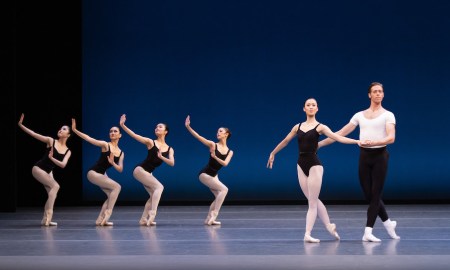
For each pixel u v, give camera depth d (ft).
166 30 56.95
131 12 57.11
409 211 49.21
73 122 41.78
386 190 56.29
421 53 55.57
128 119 57.16
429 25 55.52
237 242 32.63
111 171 57.82
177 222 43.04
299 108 56.39
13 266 26.12
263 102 56.65
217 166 42.06
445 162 55.67
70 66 56.24
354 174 56.59
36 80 56.08
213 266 25.89
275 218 45.27
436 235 34.65
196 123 57.00
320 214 32.89
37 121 56.24
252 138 56.80
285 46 56.39
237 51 56.70
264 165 56.95
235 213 49.32
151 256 28.12
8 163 51.78
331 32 56.08
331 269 25.12
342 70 56.03
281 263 26.37
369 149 31.78
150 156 41.88
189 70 56.90
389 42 55.77
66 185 56.80
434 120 55.67
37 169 41.50
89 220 44.88
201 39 56.85
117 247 31.01
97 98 57.16
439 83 55.52
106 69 57.16
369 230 32.14
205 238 34.35
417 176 55.98
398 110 55.83
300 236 34.96
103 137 57.16
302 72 56.34
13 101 52.01
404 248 29.94
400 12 55.67
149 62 57.11
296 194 56.95
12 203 51.70
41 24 56.03
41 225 41.42
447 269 25.02
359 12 55.93
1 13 52.01
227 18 56.75
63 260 27.32
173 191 57.62
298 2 56.29
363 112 32.32
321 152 56.85
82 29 56.95
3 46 52.13
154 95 57.06
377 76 55.88
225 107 56.80
